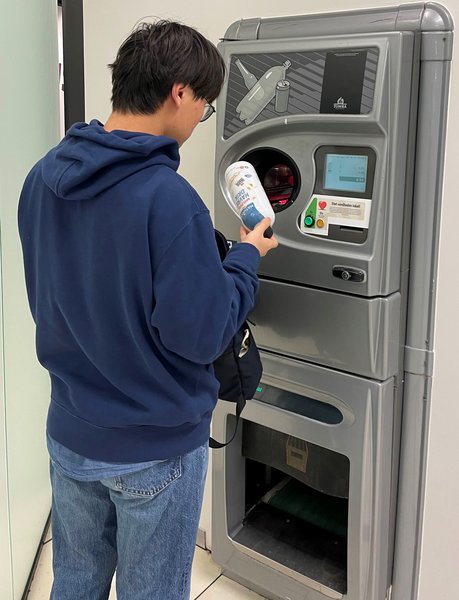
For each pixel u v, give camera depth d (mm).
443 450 1577
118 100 1176
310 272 1501
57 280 1183
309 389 1606
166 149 1140
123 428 1206
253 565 1889
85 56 2055
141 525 1283
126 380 1171
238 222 1605
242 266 1222
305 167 1484
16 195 1842
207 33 1768
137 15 1893
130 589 1348
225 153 1601
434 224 1461
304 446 1756
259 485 2047
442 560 1649
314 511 1933
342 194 1438
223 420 1823
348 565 1648
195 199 1120
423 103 1400
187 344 1104
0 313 1739
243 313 1202
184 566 1355
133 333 1126
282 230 1538
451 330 1500
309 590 1790
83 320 1171
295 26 1556
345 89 1374
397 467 1641
